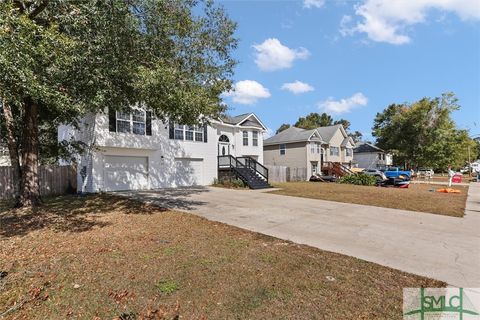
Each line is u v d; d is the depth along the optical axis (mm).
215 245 5953
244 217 9156
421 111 40188
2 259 4918
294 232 7332
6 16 4918
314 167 35250
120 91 8531
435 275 4598
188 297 3693
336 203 12281
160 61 8297
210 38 9836
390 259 5355
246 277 4340
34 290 3766
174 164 18688
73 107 7234
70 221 8141
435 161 38938
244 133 28234
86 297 3633
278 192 16359
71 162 15641
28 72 5207
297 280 4270
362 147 51125
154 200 12391
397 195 15258
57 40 5805
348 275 4512
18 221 8055
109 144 15242
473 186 23688
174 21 8711
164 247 5719
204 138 20656
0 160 15992
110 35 7086
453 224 8477
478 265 5070
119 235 6645
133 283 4047
